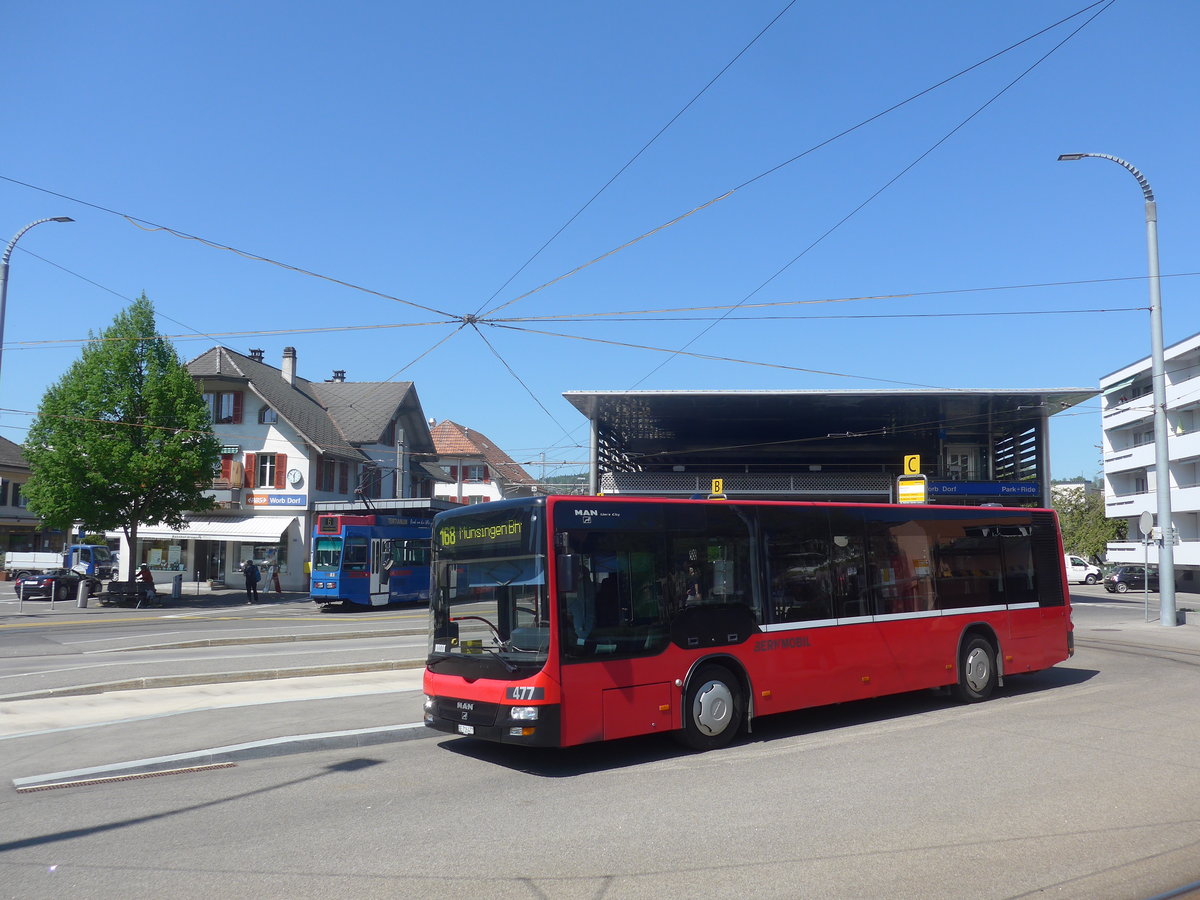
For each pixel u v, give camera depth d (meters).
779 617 10.59
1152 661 17.33
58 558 48.47
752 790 7.99
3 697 13.13
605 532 9.39
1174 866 5.88
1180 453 50.12
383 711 11.57
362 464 52.34
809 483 38.47
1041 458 34.72
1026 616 13.43
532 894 5.48
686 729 9.63
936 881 5.64
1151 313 25.70
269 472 47.59
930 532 12.44
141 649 20.39
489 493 76.56
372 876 5.84
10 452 60.06
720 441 42.16
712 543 10.20
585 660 8.98
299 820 7.19
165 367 39.12
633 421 37.41
